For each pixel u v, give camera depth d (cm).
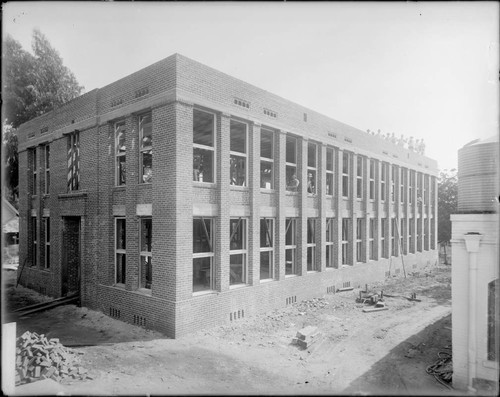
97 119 1359
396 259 2419
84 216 1401
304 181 1606
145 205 1170
